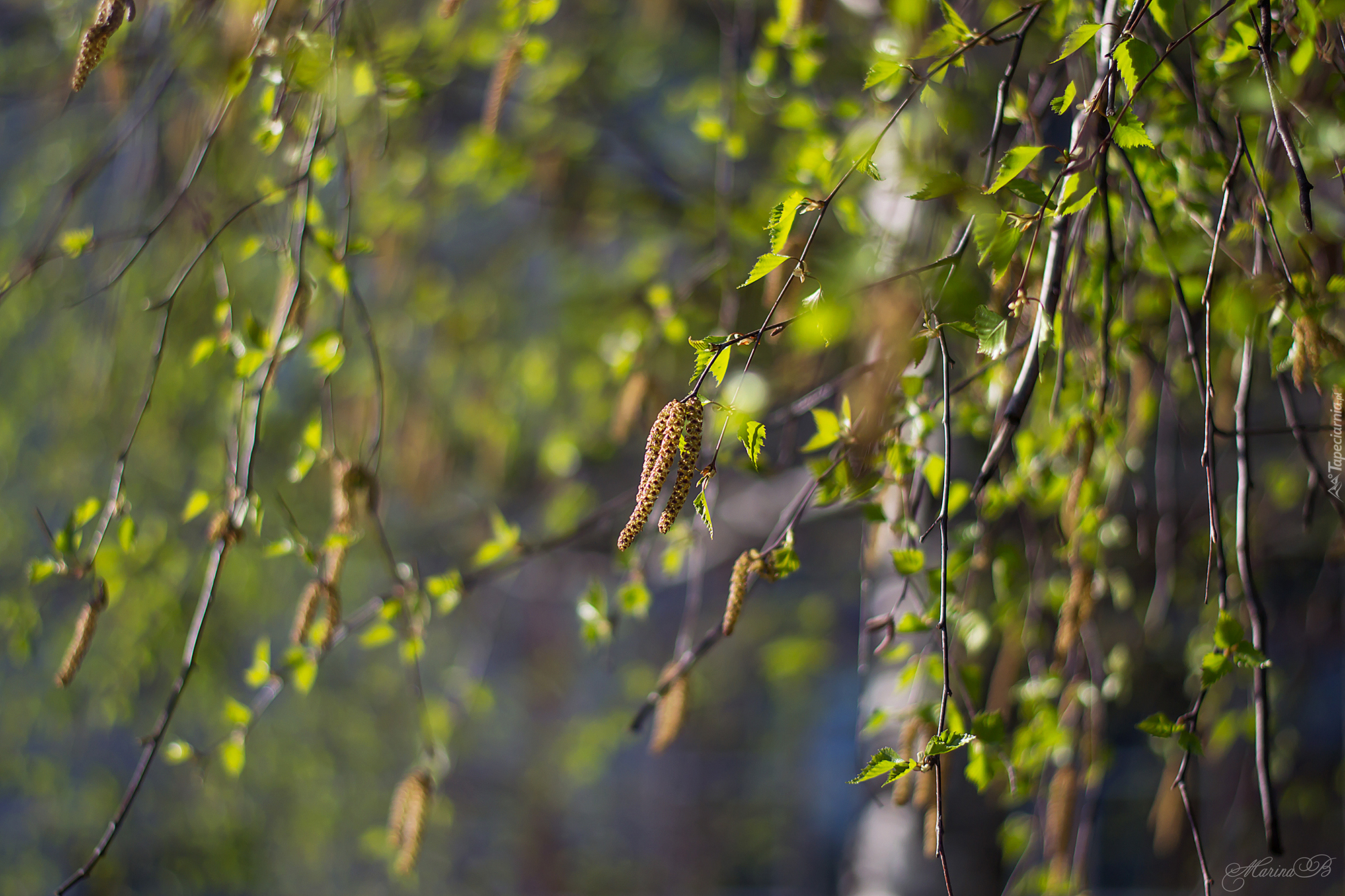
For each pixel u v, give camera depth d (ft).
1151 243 4.99
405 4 6.51
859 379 4.99
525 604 10.99
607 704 11.19
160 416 7.06
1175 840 5.31
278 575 7.84
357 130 6.36
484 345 7.96
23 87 6.65
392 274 7.11
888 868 5.57
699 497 4.57
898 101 5.18
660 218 7.64
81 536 4.95
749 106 5.56
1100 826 9.22
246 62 4.95
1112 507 5.36
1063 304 4.84
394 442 7.46
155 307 4.94
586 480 7.69
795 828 13.02
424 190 7.16
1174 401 5.05
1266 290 4.70
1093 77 4.97
